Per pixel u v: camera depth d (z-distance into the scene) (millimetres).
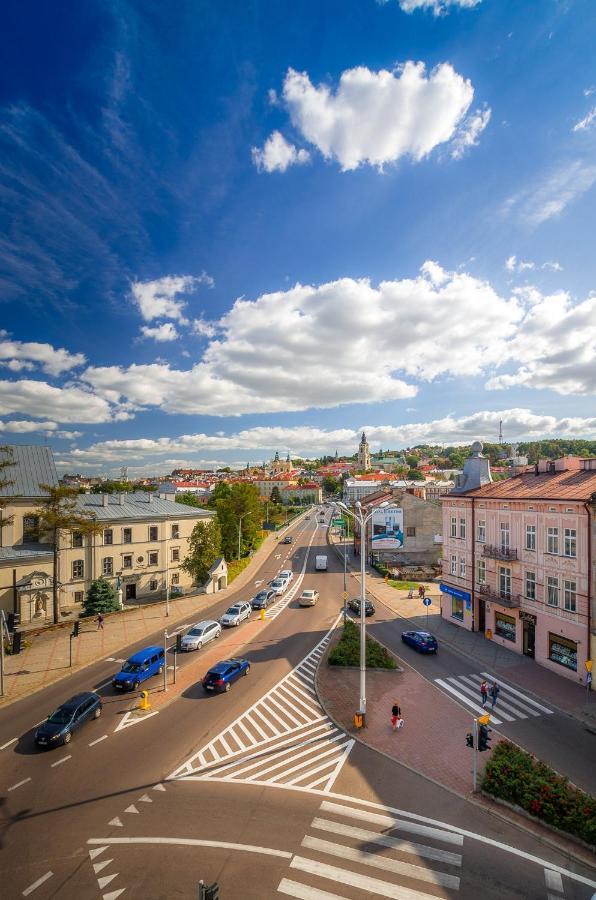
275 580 52812
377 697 24188
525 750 19078
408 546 63219
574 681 26125
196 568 52344
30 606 41594
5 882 12312
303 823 14523
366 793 16109
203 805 15469
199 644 32375
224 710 22797
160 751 19062
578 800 14344
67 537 45094
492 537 33469
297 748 19203
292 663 29188
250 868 12695
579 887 12117
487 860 13023
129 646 33188
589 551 25281
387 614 41438
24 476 45750
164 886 12109
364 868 12695
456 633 35344
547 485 30578
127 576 49000
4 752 19188
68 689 25859
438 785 16562
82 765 18078
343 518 94438
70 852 13375
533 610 29438
